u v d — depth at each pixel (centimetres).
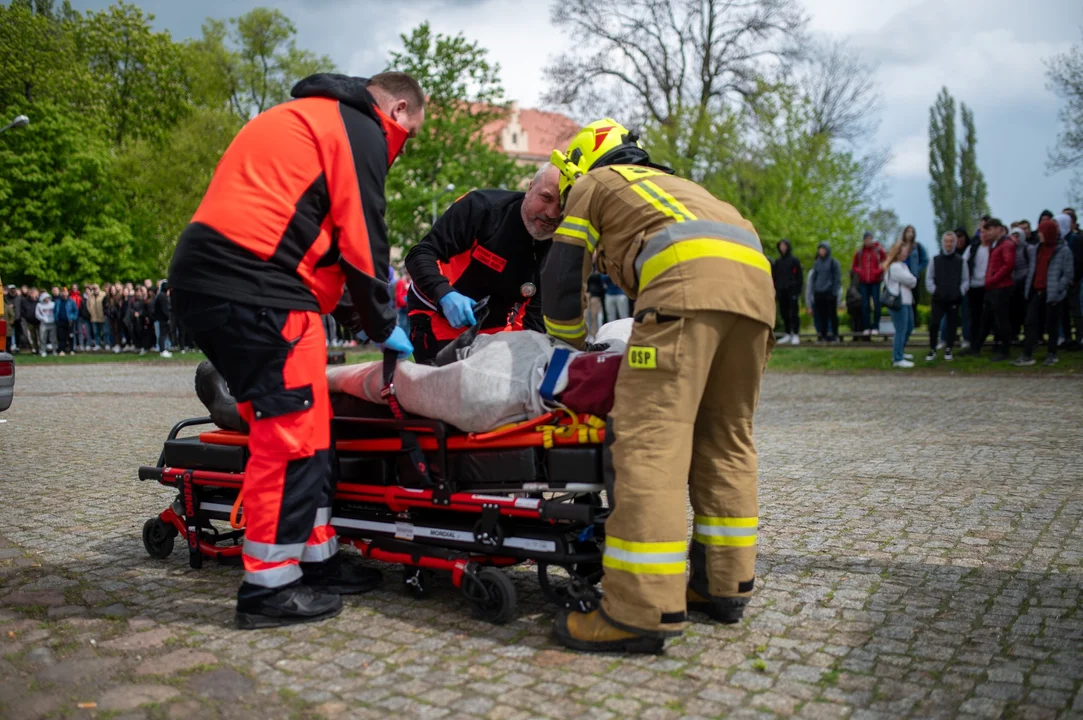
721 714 244
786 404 988
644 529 278
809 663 279
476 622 321
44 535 455
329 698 256
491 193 402
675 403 278
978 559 386
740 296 282
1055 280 1212
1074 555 389
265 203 314
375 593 357
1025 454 630
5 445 774
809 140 2806
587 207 306
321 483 329
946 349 1417
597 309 1750
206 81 3991
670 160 2767
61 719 245
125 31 4278
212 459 388
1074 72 2275
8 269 3494
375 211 326
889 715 243
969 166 6738
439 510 351
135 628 316
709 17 3016
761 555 398
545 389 304
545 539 313
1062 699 251
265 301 313
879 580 360
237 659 287
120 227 3691
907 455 642
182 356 2367
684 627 284
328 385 379
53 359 2400
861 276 1775
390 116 347
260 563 317
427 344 426
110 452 731
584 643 290
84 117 3822
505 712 246
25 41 3956
